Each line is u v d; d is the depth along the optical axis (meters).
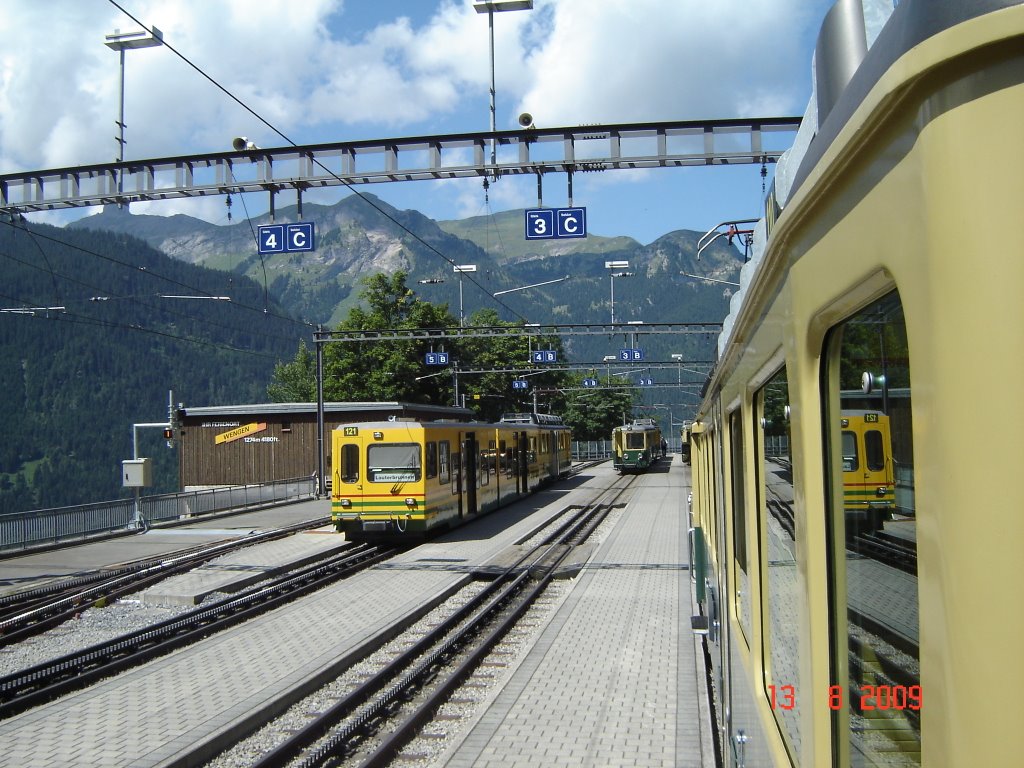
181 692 9.57
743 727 3.92
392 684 10.16
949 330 1.17
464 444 25.47
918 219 1.24
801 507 2.14
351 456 21.55
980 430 1.14
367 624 12.80
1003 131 1.12
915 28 1.22
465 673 10.48
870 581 1.68
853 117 1.44
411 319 52.88
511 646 11.91
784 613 2.59
